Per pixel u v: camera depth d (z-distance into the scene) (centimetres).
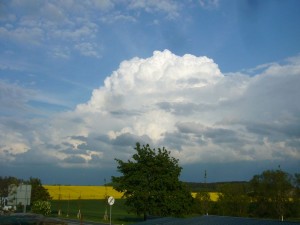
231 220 1558
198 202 8688
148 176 4638
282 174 8856
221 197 9194
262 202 9044
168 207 4531
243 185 9219
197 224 1552
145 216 4612
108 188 14125
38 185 8612
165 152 4697
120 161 4712
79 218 7481
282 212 8800
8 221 3475
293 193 8838
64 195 12406
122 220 7175
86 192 13125
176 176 4666
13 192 5906
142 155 4641
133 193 4600
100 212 9575
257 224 1376
